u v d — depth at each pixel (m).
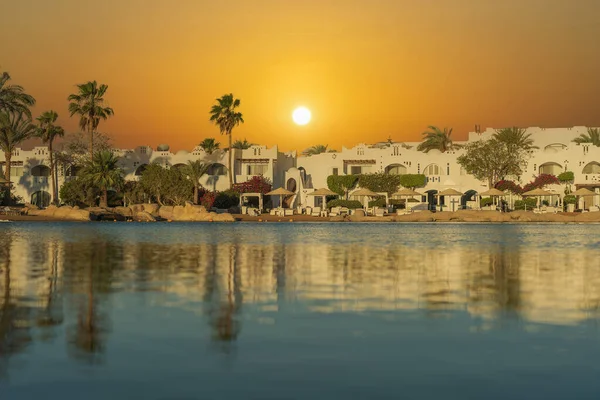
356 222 76.88
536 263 26.08
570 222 77.38
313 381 9.49
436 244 38.03
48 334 12.18
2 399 8.70
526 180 95.00
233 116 100.00
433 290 18.00
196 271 22.73
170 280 20.08
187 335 12.19
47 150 100.75
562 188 92.81
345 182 97.12
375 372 9.93
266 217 83.38
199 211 83.25
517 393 9.02
